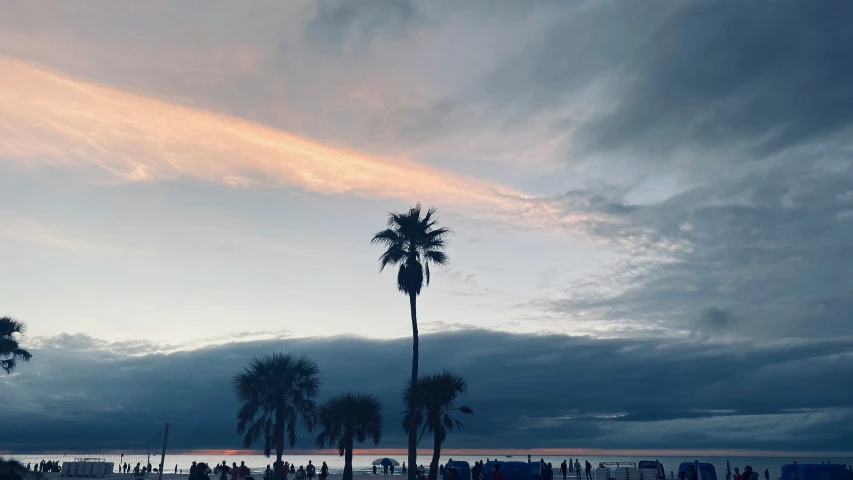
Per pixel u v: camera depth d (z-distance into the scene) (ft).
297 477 191.11
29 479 157.79
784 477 110.01
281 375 144.77
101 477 184.14
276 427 143.95
